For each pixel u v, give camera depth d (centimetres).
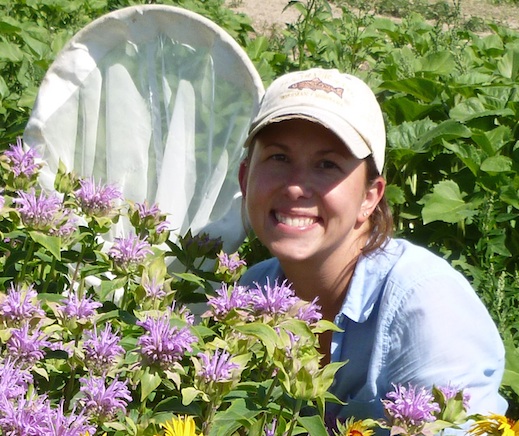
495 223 509
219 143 431
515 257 526
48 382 277
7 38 776
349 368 317
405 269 311
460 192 527
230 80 423
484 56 901
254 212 318
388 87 624
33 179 362
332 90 309
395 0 1680
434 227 529
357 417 317
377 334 307
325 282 326
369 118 314
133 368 255
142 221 350
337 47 734
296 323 266
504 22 1902
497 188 523
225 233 421
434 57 700
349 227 315
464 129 533
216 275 362
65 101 437
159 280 297
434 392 260
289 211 310
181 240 364
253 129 314
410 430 247
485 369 305
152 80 434
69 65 436
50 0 918
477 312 308
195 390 246
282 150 310
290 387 237
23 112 598
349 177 311
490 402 305
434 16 1659
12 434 218
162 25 426
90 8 971
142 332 297
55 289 354
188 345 252
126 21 426
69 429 222
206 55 426
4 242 384
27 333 261
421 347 301
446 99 626
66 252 337
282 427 252
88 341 265
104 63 438
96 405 247
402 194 519
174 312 304
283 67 726
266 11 1578
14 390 227
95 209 336
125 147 439
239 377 249
